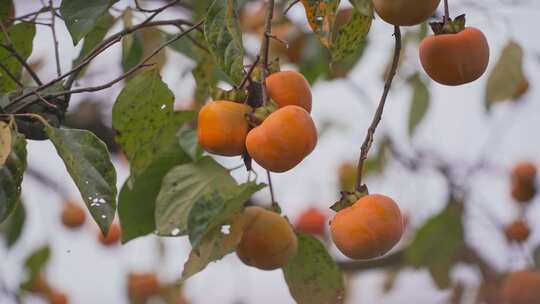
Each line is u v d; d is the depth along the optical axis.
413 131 2.84
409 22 1.86
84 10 1.96
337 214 1.92
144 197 2.15
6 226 2.60
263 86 1.89
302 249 2.07
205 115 1.89
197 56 2.25
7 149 1.84
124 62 2.28
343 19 2.45
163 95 2.05
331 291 2.09
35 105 2.00
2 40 2.13
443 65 1.93
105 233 1.88
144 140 2.08
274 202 2.04
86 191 1.88
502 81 2.55
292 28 2.65
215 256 1.96
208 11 1.89
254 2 2.70
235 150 1.89
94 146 1.89
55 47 2.08
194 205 1.92
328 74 2.72
